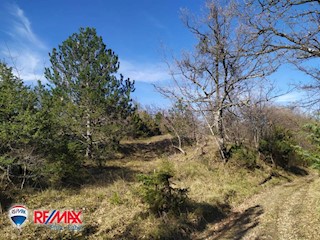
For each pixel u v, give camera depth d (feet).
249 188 48.78
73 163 41.81
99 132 55.31
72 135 55.36
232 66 56.65
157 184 32.89
